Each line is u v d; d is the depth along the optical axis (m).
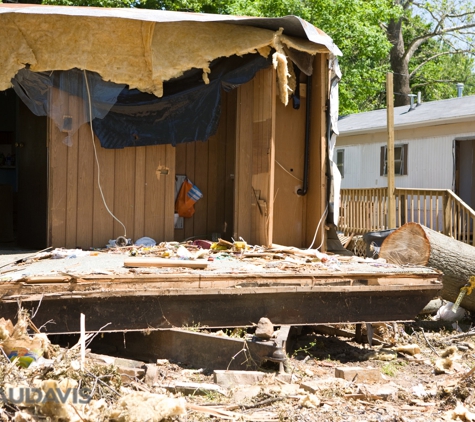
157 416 4.12
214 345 5.61
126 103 8.20
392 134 12.56
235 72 8.42
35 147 8.85
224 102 9.74
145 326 5.75
